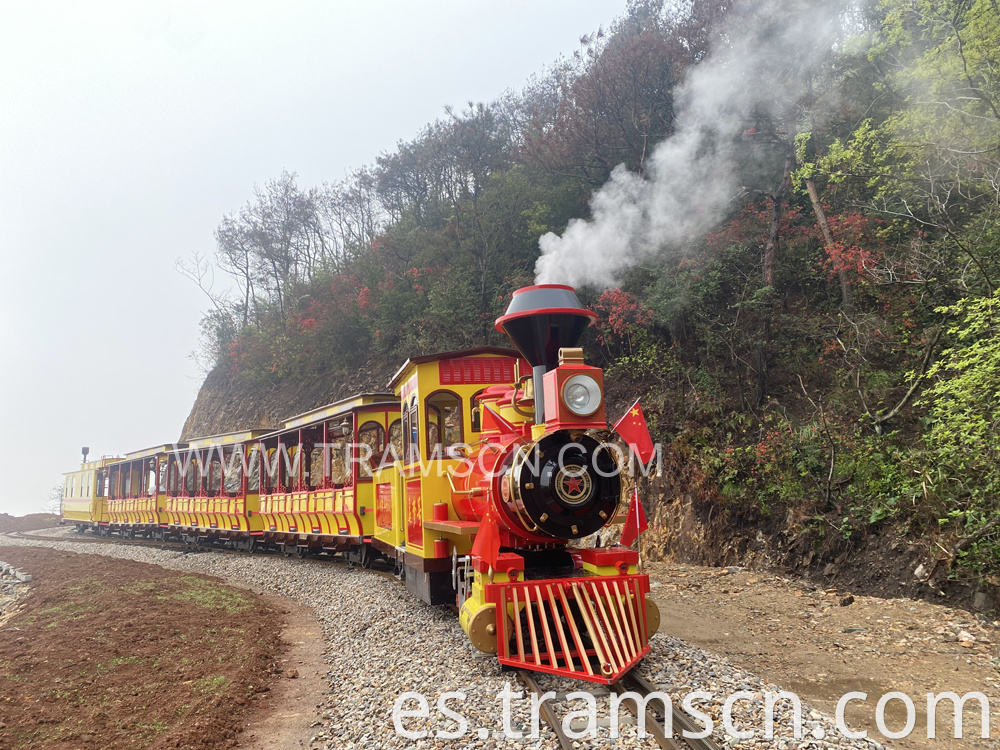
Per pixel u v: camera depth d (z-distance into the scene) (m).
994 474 8.05
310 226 36.69
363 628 8.34
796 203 15.16
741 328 14.19
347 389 23.95
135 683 7.02
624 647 5.28
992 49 9.16
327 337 26.17
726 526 11.53
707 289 14.01
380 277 25.58
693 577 10.59
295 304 32.16
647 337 15.47
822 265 13.48
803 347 13.37
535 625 5.70
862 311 12.79
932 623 7.48
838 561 9.56
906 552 8.76
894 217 11.70
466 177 22.34
